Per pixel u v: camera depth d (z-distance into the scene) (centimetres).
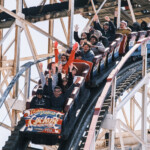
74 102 2941
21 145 2769
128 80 3828
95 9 5019
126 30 4372
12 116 3634
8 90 2727
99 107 2759
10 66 3822
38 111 2697
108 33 4212
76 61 3412
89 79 3369
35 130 2688
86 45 3528
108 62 3806
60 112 2662
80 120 2962
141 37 4406
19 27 3759
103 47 3606
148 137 4953
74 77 3177
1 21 4934
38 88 2983
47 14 4731
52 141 2733
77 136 2848
